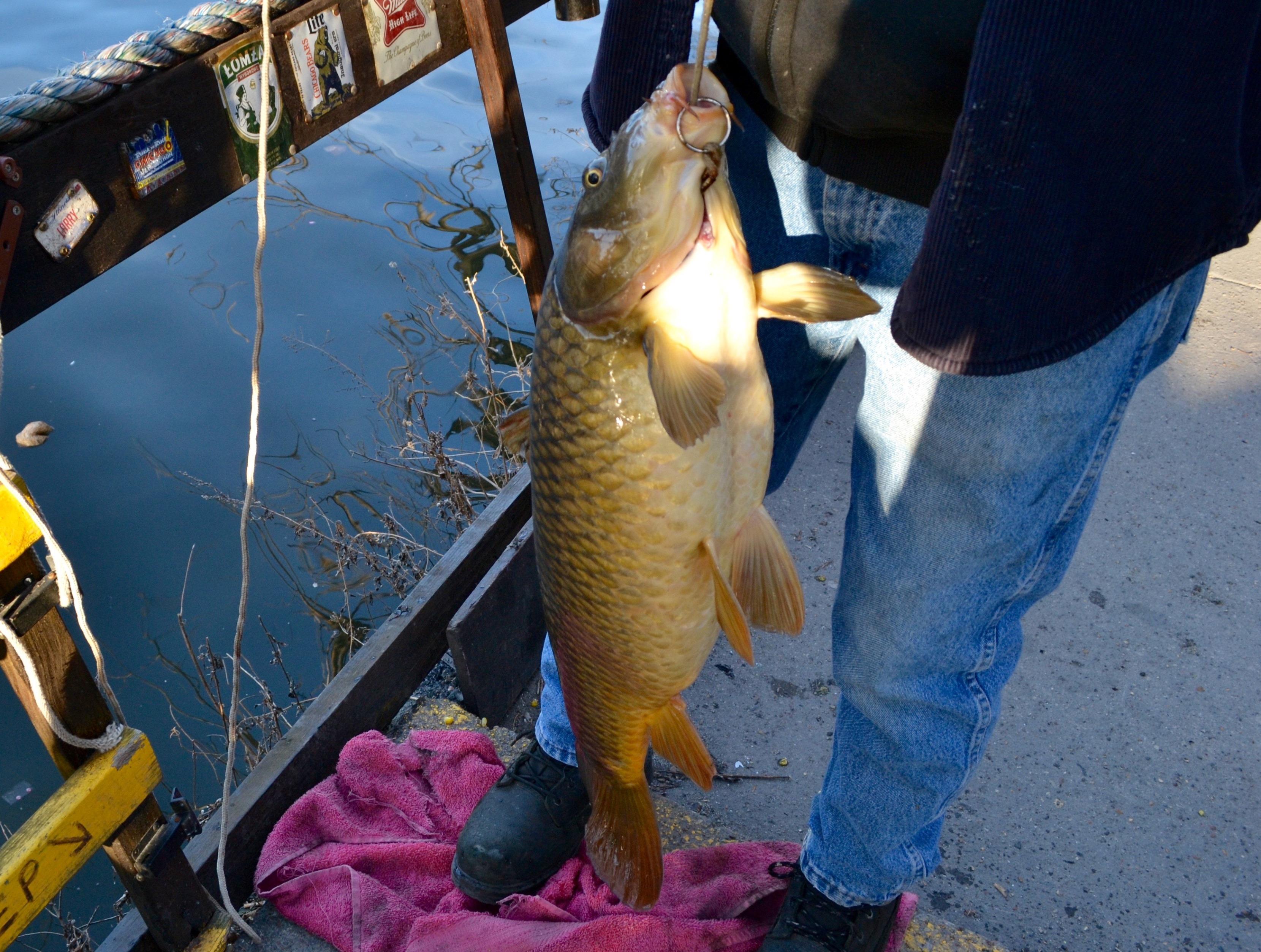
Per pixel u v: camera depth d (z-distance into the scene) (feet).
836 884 5.86
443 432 15.10
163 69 5.81
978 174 3.45
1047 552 4.88
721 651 9.16
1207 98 3.32
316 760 7.47
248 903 7.16
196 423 15.40
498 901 6.61
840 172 4.63
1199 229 3.63
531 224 8.81
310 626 12.69
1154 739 8.32
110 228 5.73
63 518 13.87
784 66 4.29
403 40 7.72
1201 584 9.53
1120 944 7.07
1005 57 3.31
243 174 6.56
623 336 3.68
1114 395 4.39
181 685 12.07
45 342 16.87
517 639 8.71
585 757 5.30
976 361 3.74
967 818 7.85
